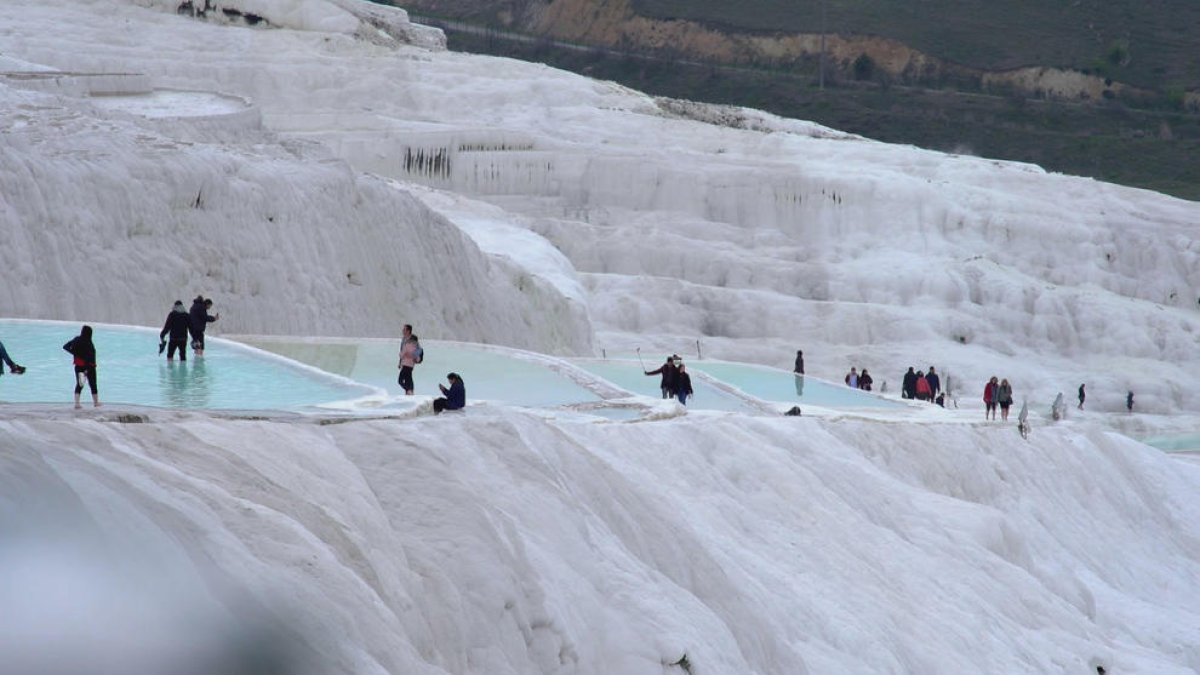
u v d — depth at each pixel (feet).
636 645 257.96
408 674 197.98
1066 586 458.09
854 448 456.86
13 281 427.33
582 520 274.77
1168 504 608.19
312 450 239.09
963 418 555.69
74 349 260.42
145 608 162.81
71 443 200.64
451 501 245.24
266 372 353.31
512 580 239.50
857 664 320.50
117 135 500.74
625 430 349.00
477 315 645.92
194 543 185.16
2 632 148.46
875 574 367.86
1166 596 529.45
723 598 301.43
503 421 279.28
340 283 553.23
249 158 553.64
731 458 375.86
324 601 192.24
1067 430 591.78
